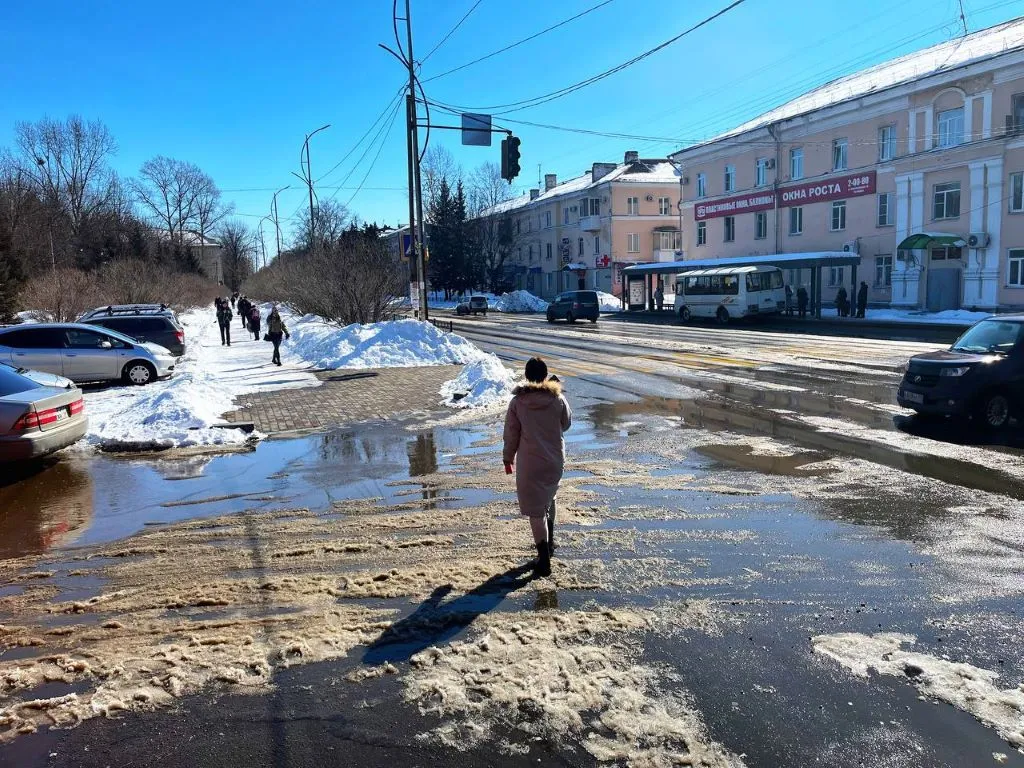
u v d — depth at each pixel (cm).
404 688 358
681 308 3556
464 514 633
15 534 612
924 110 3078
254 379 1573
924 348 1895
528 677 363
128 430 977
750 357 1786
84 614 453
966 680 351
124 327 1975
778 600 446
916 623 412
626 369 1617
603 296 5359
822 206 3688
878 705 332
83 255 5997
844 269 3581
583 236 6216
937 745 304
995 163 2802
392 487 728
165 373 1609
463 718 332
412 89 2180
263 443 948
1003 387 904
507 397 1238
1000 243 2823
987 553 513
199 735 324
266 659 389
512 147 1909
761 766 293
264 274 6141
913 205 3159
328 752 310
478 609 443
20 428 773
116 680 372
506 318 4519
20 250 3453
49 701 352
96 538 597
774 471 743
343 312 2577
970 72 2862
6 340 1501
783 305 3288
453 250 6988
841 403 1120
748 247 4216
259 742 318
